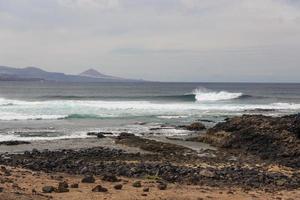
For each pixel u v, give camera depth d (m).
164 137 33.47
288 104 69.50
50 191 13.63
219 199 13.92
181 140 32.09
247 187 16.88
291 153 25.88
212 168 20.88
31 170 19.11
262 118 31.86
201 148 28.75
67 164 21.56
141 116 48.19
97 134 34.12
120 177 17.97
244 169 20.88
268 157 25.70
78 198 12.81
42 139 31.58
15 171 17.55
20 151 26.52
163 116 48.34
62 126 39.25
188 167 20.86
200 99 76.25
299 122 29.23
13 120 43.09
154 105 60.31
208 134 31.95
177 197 13.70
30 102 60.91
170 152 26.75
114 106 57.59
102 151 26.31
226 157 25.48
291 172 21.11
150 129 37.88
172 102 69.25
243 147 28.45
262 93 113.38
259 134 28.83
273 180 18.48
